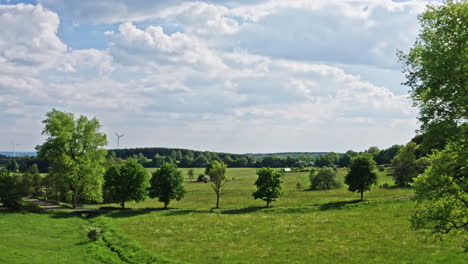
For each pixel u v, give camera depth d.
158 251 39.03
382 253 35.06
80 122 76.38
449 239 37.84
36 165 185.38
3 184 62.06
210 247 40.84
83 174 72.62
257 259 35.28
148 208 79.25
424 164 100.81
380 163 198.25
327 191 107.50
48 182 102.00
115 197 77.12
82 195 77.81
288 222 56.31
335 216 59.47
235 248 40.19
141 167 79.69
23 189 64.06
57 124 72.94
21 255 30.58
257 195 77.88
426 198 22.56
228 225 55.59
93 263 32.78
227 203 90.81
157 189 79.00
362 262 32.69
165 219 63.22
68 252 35.97
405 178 102.50
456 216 22.28
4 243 35.53
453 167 21.84
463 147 20.64
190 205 88.81
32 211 63.94
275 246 40.69
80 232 49.34
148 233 49.66
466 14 19.92
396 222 49.91
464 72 19.61
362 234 44.19
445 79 20.08
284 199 92.44
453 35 20.64
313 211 68.19
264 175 78.88
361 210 64.06
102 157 77.81
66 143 74.00
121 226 56.06
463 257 31.23
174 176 80.12
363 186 75.50
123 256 37.50
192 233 49.44
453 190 21.52
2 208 63.06
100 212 71.94
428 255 33.03
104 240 45.41
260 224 55.69
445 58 19.67
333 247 38.75
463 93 19.59
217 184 84.12
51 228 50.75
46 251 34.62
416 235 41.16
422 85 22.02
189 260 35.28
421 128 21.89
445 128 20.25
